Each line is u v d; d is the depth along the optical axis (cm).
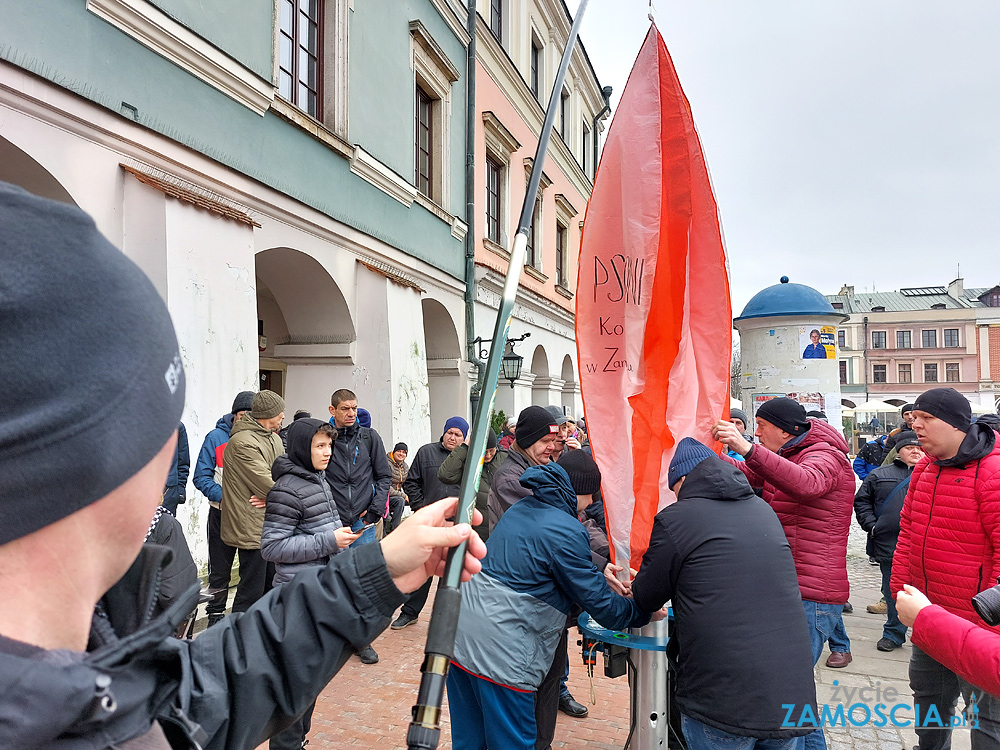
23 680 42
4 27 378
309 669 81
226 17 561
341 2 738
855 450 3478
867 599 618
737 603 194
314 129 675
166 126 497
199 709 75
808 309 625
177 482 426
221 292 522
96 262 48
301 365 801
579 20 128
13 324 43
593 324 242
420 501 534
